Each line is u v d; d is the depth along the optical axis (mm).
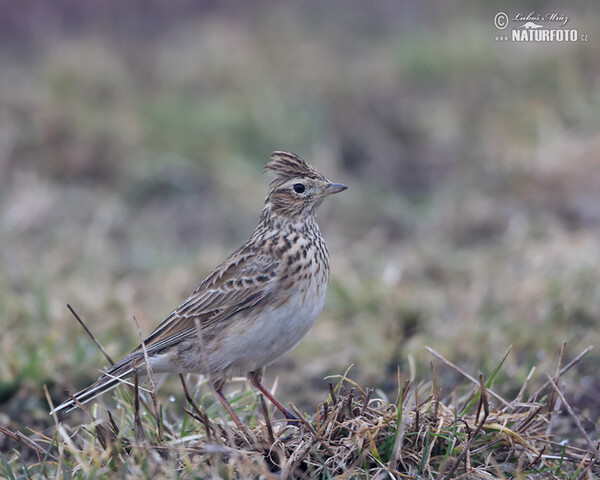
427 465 6871
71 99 19406
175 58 22344
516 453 7227
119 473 6770
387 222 16109
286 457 7004
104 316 11578
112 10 26438
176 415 9094
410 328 11320
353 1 27250
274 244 7980
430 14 25625
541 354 10039
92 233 15453
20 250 14734
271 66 21812
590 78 20703
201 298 7961
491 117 19734
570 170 16547
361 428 6984
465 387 9148
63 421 9227
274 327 7848
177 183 17359
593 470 7238
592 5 23391
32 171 17406
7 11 25922
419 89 21172
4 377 9531
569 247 13305
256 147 18609
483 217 15602
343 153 19125
